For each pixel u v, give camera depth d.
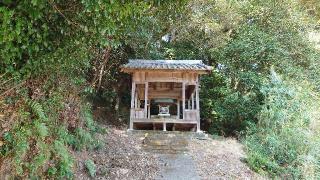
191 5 12.75
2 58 3.76
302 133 8.66
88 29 3.95
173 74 10.84
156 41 13.23
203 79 13.07
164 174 6.78
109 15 3.81
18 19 3.32
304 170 7.88
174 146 8.58
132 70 10.63
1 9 3.06
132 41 11.51
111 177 6.32
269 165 7.97
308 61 12.36
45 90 5.17
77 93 7.02
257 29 12.42
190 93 12.04
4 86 4.08
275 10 12.86
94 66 10.54
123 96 13.55
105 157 7.22
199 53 13.93
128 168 6.83
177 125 10.85
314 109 9.46
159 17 11.00
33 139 4.72
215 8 13.23
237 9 13.31
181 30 13.50
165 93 12.34
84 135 6.90
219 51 12.69
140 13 4.37
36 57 4.18
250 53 11.47
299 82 10.92
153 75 10.81
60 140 5.61
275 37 11.91
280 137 8.86
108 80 12.80
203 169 7.21
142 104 12.40
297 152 8.46
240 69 11.81
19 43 3.77
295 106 9.39
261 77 10.89
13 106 4.36
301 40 12.45
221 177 6.92
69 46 4.45
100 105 12.87
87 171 6.20
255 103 10.84
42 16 3.64
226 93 11.35
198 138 9.54
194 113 10.59
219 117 11.50
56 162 5.31
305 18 13.39
